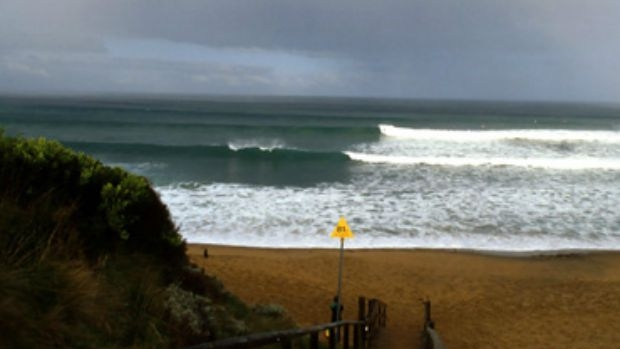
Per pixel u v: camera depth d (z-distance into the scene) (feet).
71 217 16.76
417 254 61.00
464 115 307.58
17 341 9.51
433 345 23.56
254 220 71.05
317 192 87.51
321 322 40.27
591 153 137.49
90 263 15.55
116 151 128.88
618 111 492.54
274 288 47.65
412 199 83.71
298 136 165.37
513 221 73.56
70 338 11.02
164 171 106.01
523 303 47.50
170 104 415.85
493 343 37.70
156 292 16.44
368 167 112.57
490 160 118.32
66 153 18.62
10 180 16.11
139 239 19.39
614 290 50.72
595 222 73.97
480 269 56.90
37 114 230.89
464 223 72.13
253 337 12.25
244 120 222.28
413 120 237.86
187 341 15.21
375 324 39.11
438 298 49.11
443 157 124.98
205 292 22.03
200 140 158.20
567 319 43.14
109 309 13.44
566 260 60.49
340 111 342.23
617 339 38.60
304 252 60.34
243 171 107.65
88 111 263.08
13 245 12.73
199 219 70.64
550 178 103.04
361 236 66.13
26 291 10.90
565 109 518.37
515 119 262.88
